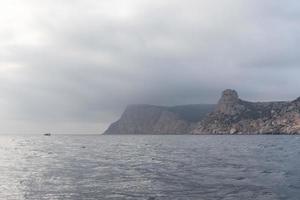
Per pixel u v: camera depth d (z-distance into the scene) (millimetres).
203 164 62125
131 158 80500
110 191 34281
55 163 68438
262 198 29391
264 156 80562
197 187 35688
